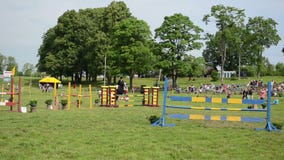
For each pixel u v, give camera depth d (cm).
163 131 1246
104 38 7100
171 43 6419
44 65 8069
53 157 812
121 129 1273
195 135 1162
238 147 979
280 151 938
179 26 6425
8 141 988
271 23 8475
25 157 805
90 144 970
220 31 7669
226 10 7625
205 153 891
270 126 1352
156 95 2781
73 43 7706
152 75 10575
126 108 2480
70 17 7831
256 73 9425
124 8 7500
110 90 2625
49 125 1343
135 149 915
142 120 1602
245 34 8356
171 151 904
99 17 7750
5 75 2138
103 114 1884
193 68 6588
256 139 1112
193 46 6481
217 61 11769
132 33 6291
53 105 2416
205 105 3036
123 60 6300
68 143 973
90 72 7781
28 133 1130
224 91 5469
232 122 1619
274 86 5500
